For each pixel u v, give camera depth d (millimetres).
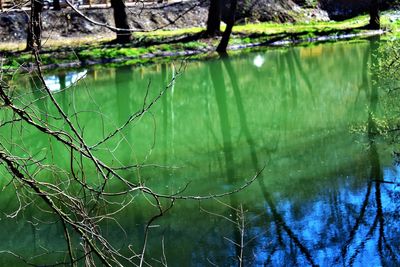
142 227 7738
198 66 21234
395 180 8922
